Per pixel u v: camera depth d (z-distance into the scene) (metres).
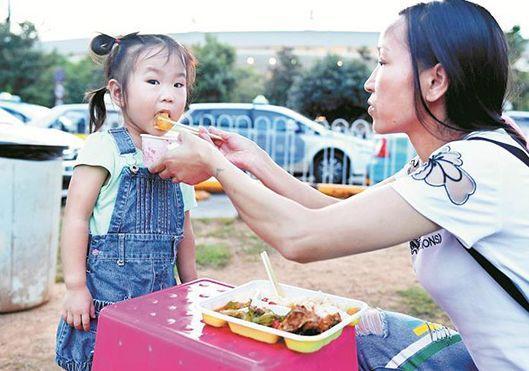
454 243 1.28
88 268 1.67
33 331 3.02
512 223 1.18
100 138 1.72
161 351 1.15
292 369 1.06
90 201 1.66
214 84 17.50
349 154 8.30
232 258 4.70
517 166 1.18
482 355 1.33
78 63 18.73
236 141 1.71
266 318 1.16
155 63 1.69
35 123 8.45
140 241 1.69
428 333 1.62
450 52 1.21
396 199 1.19
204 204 7.45
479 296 1.28
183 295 1.42
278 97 18.22
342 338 1.20
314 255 1.23
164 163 1.44
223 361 1.06
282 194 1.69
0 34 18.39
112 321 1.24
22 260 3.22
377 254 5.08
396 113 1.32
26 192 3.15
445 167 1.17
